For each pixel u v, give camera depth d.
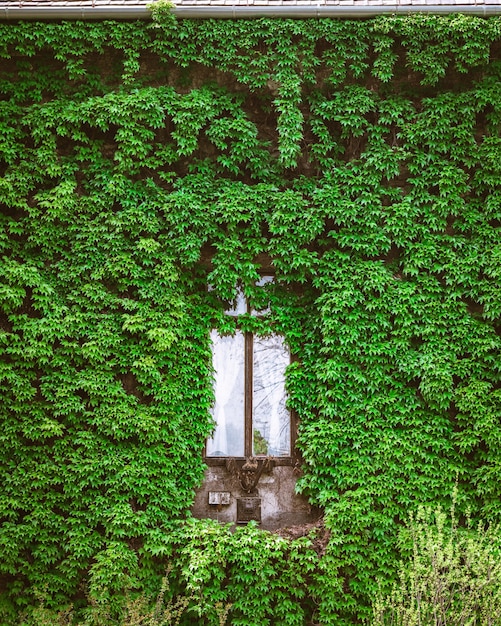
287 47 11.12
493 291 10.62
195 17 11.13
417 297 10.70
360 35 11.12
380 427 10.50
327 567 10.00
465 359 10.53
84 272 10.71
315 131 11.15
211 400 10.80
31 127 10.86
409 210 10.91
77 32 10.98
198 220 10.85
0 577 10.13
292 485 10.85
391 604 9.46
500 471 10.19
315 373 10.78
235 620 9.91
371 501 10.23
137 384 10.71
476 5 11.03
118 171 10.96
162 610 9.83
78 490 10.12
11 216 10.85
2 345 10.36
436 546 9.02
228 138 11.23
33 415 10.27
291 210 10.88
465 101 11.05
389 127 11.27
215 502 10.72
